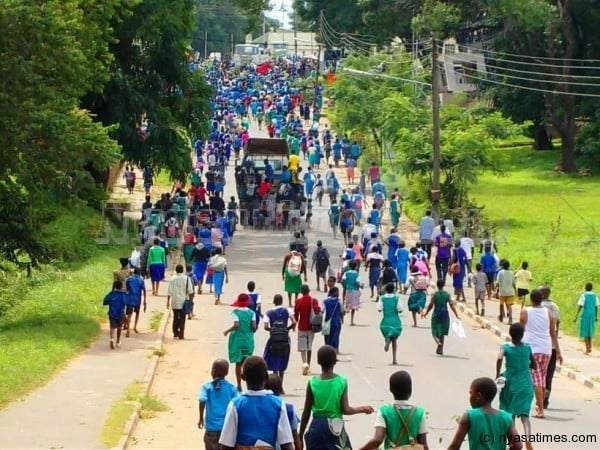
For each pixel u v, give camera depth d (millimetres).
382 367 32812
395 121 74938
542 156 102438
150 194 77625
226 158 96562
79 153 39094
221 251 50656
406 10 111062
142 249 53312
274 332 28484
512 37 98750
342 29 131875
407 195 75938
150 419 25547
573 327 39750
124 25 63156
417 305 40781
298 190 70750
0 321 38656
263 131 116375
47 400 26016
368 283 50844
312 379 18125
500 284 41188
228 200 79562
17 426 23203
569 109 94125
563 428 24922
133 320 40438
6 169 39469
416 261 48031
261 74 164250
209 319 42062
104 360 32312
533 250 55906
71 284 45281
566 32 94938
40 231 46000
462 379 30922
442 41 100875
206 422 19594
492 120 71812
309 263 56469
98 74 45031
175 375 31375
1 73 38000
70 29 40031
